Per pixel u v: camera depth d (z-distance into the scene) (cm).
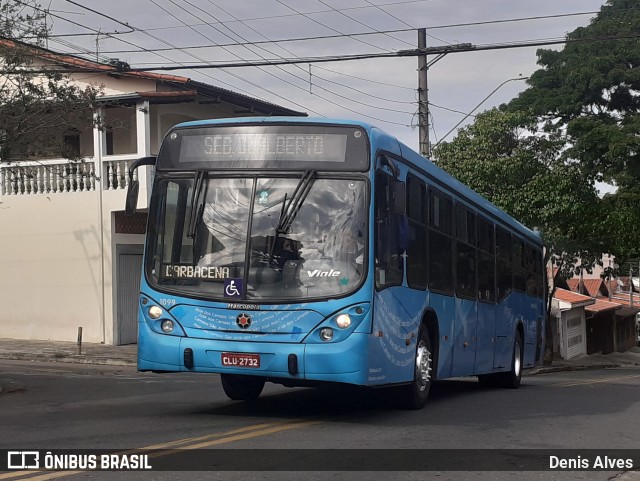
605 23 3825
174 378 1791
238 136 1012
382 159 1008
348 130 994
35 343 2561
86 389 1473
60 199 2633
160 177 1028
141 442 820
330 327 944
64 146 1716
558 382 2225
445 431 941
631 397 1526
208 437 851
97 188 2580
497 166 2936
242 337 956
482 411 1171
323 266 959
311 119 1003
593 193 3047
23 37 1602
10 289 2703
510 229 1789
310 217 973
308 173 985
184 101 2506
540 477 716
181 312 979
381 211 995
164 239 1009
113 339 2555
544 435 948
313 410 1126
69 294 2620
